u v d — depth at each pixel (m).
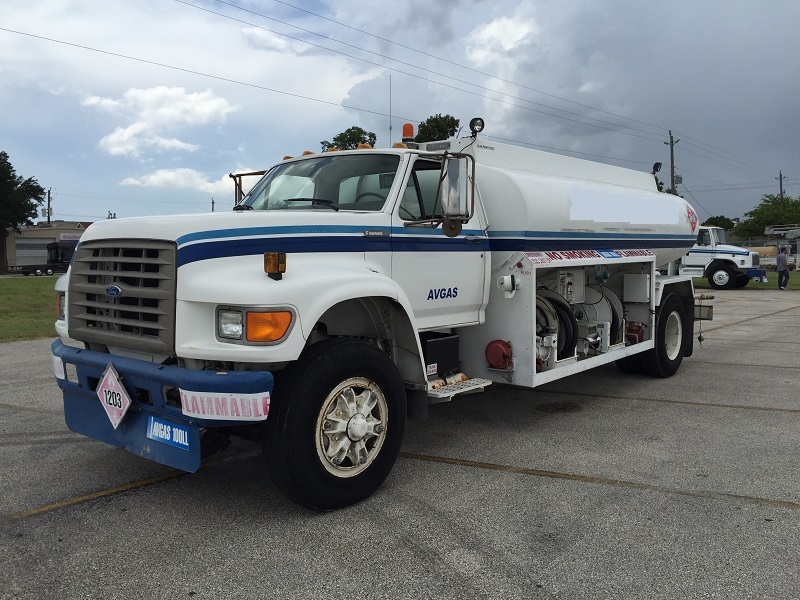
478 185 5.56
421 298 4.89
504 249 5.50
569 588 3.08
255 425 3.79
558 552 3.44
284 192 5.32
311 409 3.79
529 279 5.39
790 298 21.23
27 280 41.31
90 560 3.38
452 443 5.42
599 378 8.15
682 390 7.43
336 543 3.56
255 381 3.53
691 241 8.52
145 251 3.86
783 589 3.06
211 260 3.75
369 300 4.45
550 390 7.48
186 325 3.68
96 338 4.11
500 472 4.70
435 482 4.50
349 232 4.35
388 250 4.61
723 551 3.44
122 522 3.86
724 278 25.78
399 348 4.67
